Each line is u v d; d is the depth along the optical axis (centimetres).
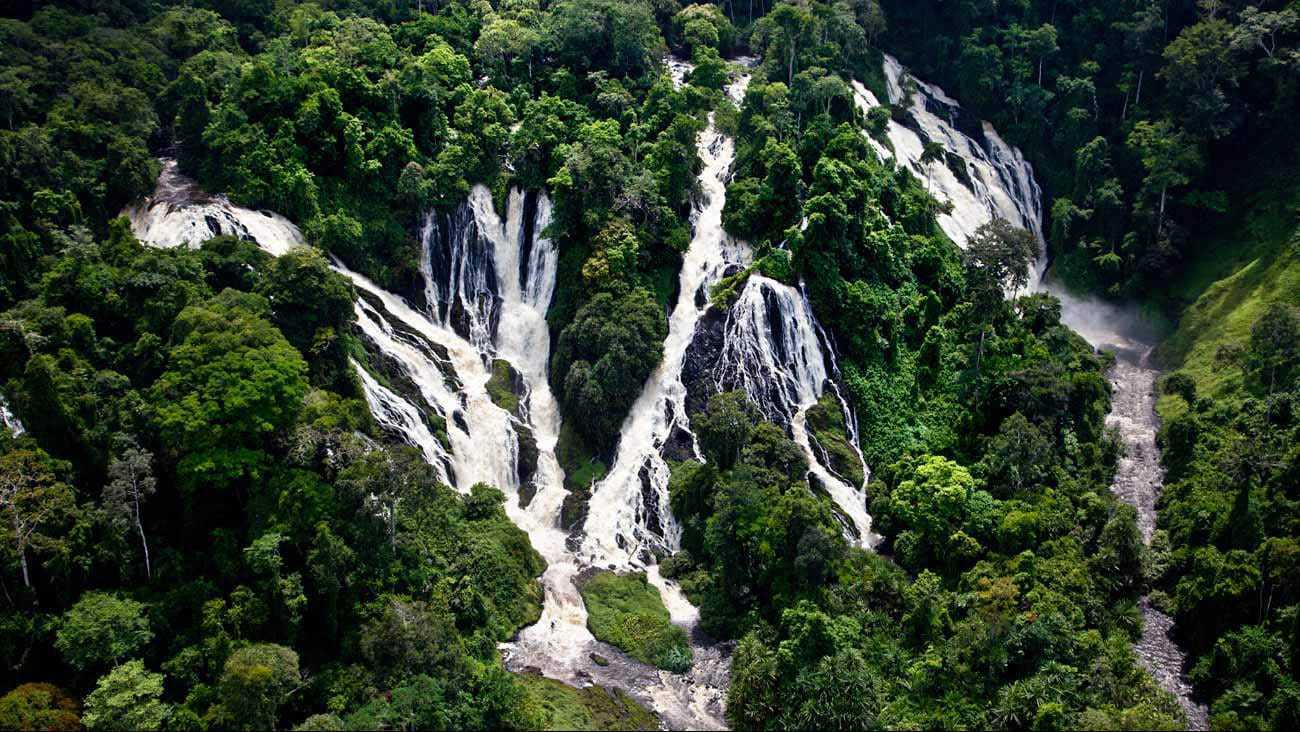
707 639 8150
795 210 10612
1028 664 7412
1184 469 9481
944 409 10006
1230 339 11238
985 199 13562
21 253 8912
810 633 7419
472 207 11119
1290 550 7606
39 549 7075
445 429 9588
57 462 7556
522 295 10919
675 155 11075
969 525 8656
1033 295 11381
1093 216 13375
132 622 7075
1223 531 8388
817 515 8275
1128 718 6831
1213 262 12338
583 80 12494
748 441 9112
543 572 8756
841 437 9631
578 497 9450
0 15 12019
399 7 13788
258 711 6712
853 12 13900
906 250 10938
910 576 8644
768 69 12750
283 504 7525
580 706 7325
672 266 10681
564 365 10038
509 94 12206
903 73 14050
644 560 9006
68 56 11169
